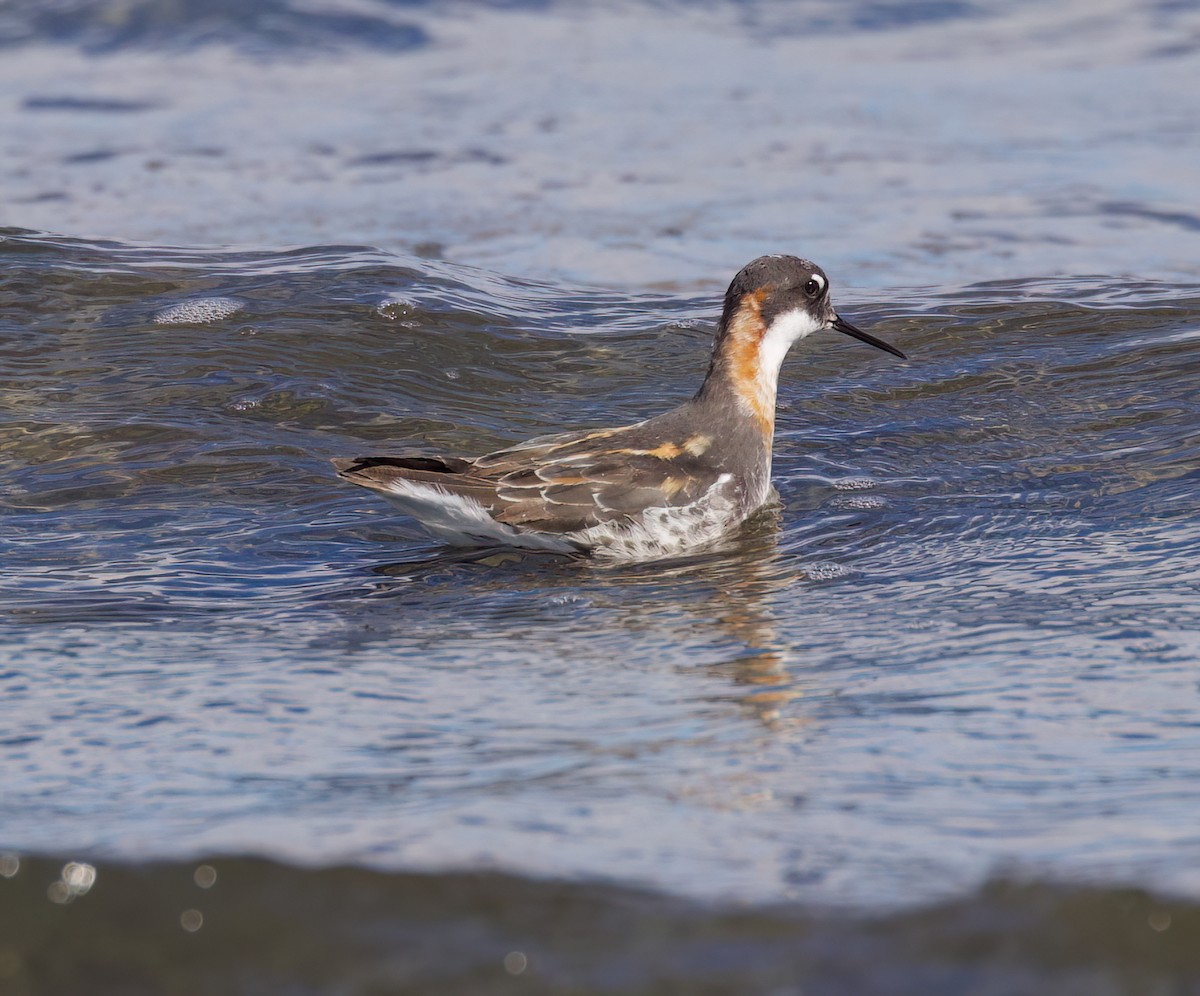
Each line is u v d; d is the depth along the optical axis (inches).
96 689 347.3
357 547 470.3
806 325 526.9
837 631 385.7
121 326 656.4
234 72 1152.8
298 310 681.6
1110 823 262.1
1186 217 847.7
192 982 215.9
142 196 885.2
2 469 526.0
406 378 624.1
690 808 271.9
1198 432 548.1
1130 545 446.3
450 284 727.1
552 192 898.1
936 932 224.7
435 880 239.9
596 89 1111.0
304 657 372.2
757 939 223.6
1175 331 663.1
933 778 286.8
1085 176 919.0
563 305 724.7
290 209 864.9
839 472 533.0
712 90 1108.5
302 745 312.2
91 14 1242.0
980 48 1214.3
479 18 1275.8
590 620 402.0
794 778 287.1
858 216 858.1
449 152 971.3
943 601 406.3
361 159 958.4
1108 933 223.3
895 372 634.2
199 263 736.3
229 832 258.1
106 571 441.7
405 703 338.3
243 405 587.8
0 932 227.6
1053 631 375.6
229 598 421.7
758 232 834.2
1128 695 330.0
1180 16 1282.0
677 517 469.7
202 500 505.0
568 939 223.6
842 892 236.5
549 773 291.9
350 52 1202.0
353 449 556.1
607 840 256.5
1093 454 536.7
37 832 263.3
